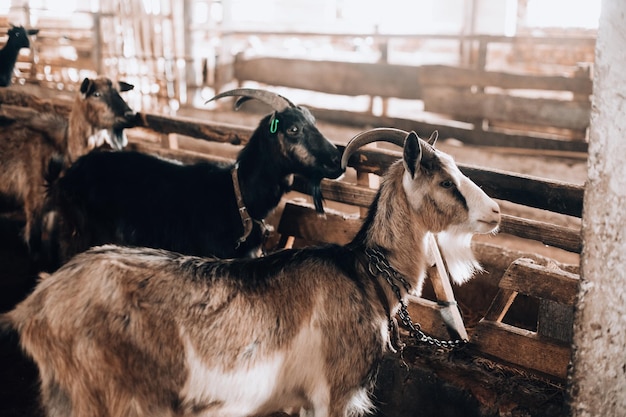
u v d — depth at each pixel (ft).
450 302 13.02
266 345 9.48
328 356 9.84
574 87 30.73
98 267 9.22
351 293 10.04
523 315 15.16
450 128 32.14
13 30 27.14
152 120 18.29
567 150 29.81
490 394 11.84
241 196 14.32
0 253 20.40
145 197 14.84
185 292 9.29
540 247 21.36
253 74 37.52
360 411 10.69
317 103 43.60
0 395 13.14
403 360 12.44
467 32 37.96
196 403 9.39
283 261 10.00
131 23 33.09
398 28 53.21
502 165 28.99
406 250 10.62
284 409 10.46
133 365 9.07
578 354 10.11
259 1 58.65
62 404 9.31
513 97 31.50
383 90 34.88
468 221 10.42
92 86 18.28
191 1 34.37
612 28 9.30
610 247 9.68
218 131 17.06
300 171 14.16
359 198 14.83
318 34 36.55
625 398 9.95
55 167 18.65
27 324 9.25
